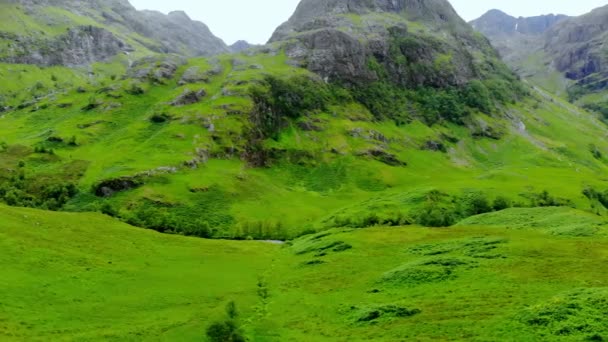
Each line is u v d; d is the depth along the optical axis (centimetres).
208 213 16675
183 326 6394
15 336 5416
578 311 5406
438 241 10756
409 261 9325
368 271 9031
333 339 5766
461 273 7894
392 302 6938
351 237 12256
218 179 18900
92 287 7669
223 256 11481
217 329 5978
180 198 17138
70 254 8944
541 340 4981
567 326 5134
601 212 19262
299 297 7844
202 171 19312
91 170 18462
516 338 5097
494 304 6241
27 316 6078
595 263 7712
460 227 12719
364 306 6862
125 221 15025
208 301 7744
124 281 8275
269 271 10225
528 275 7381
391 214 17138
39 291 6975
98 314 6669
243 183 19400
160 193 17150
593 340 4841
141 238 11919
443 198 18988
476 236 10856
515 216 14462
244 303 7656
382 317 6325
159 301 7531
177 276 9088
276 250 13050
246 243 13875
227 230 15812
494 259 8556
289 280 9081
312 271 9569
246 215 17025
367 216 16238
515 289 6769
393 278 8081
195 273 9481
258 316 7044
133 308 7106
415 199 18525
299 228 16362
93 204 16138
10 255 8006
